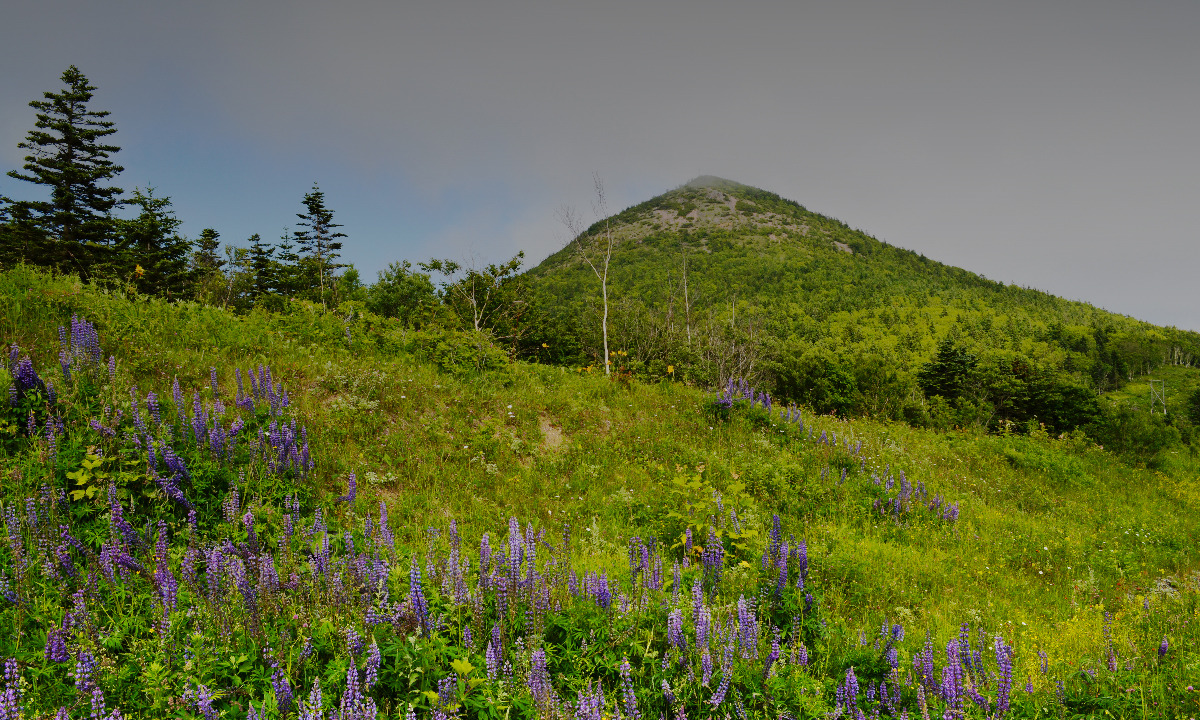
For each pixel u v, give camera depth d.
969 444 20.80
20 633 4.16
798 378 35.50
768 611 6.36
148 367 9.01
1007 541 12.13
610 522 9.75
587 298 43.31
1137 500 18.67
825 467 13.20
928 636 5.50
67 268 37.06
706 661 4.66
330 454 9.09
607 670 4.82
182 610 4.69
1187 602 9.27
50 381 7.15
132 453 6.80
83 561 5.37
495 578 5.22
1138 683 5.82
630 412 14.34
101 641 4.14
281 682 3.75
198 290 39.16
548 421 12.88
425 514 8.64
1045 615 9.05
